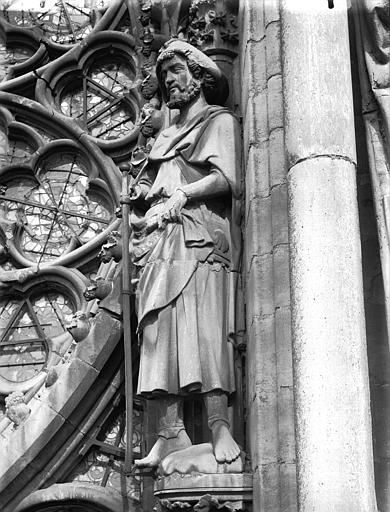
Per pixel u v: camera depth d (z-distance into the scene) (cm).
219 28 1279
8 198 1453
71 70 1512
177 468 1054
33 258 1418
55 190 1455
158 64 1241
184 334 1105
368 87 1109
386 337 1067
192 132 1199
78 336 1254
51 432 1219
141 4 1463
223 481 1041
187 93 1222
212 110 1209
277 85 1139
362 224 1102
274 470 1012
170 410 1102
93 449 1247
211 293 1127
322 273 998
